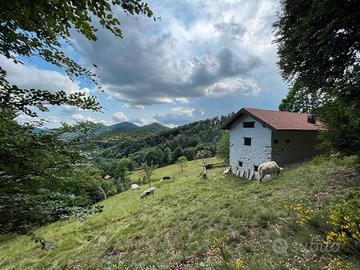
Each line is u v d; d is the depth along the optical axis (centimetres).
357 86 665
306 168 1184
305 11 766
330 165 1068
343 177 826
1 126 183
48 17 140
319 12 620
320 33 671
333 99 811
